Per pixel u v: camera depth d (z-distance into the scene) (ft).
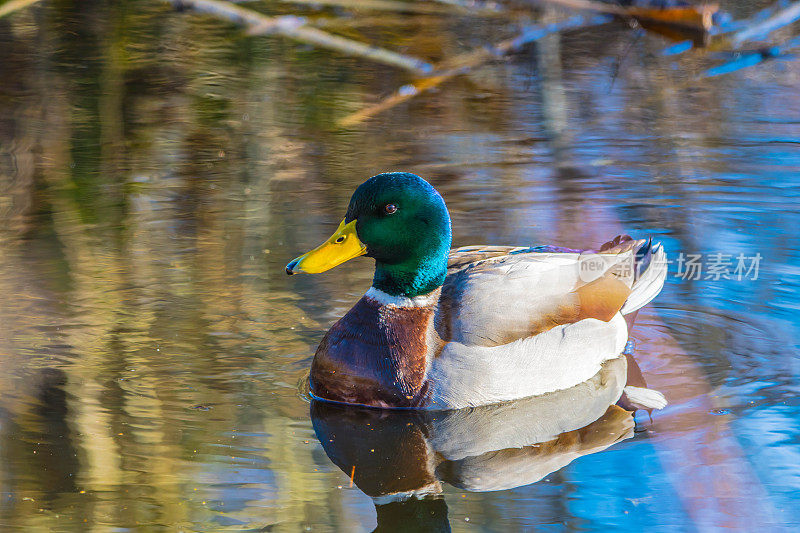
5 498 25.84
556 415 31.60
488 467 28.30
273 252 42.73
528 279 33.73
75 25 76.64
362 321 32.68
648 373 34.09
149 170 52.39
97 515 25.26
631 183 49.70
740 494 26.11
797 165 51.37
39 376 32.58
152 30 76.74
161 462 27.89
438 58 65.72
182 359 34.09
